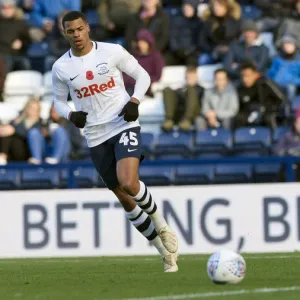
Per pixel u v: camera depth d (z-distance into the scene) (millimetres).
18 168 40188
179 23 55250
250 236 38094
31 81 57312
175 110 50469
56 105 26953
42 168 40125
